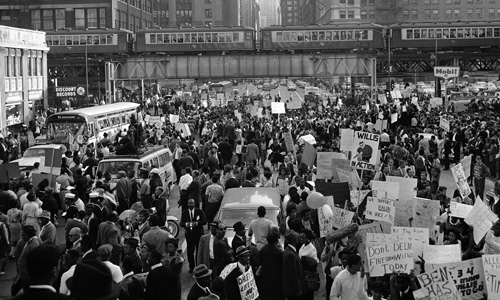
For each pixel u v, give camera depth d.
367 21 174.88
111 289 6.07
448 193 30.09
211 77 90.75
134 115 56.00
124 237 16.06
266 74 90.25
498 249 13.71
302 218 16.17
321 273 17.33
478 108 58.06
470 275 11.11
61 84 97.69
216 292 10.73
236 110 58.34
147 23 167.62
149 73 90.94
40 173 24.42
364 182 19.27
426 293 10.98
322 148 27.92
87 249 12.76
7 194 20.20
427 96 80.44
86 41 93.75
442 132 38.75
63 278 11.46
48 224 16.30
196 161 31.44
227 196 17.92
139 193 22.36
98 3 127.88
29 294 5.21
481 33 91.94
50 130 43.72
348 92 106.00
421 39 92.38
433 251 12.38
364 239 13.32
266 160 33.72
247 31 92.31
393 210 14.39
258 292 13.09
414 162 28.44
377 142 20.16
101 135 46.84
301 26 92.25
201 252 15.07
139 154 26.75
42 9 127.81
